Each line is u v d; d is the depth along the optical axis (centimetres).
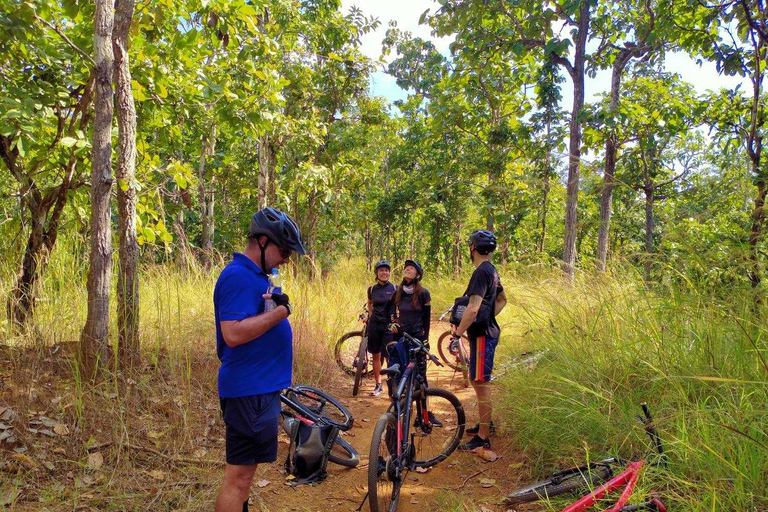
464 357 691
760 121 919
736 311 427
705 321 442
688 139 1454
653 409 412
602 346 491
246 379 278
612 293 552
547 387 482
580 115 1208
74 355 472
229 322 269
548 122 1507
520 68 1555
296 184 1334
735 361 409
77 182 612
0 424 386
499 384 551
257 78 716
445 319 1244
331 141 1545
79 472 372
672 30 988
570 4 1115
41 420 405
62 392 434
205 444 445
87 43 577
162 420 457
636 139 1401
